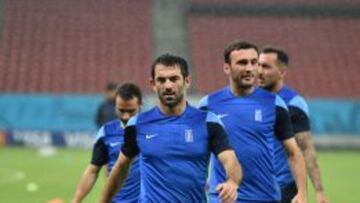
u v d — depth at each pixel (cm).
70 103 11669
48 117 11631
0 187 6775
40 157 9719
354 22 15750
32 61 14375
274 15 15775
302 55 14875
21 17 15312
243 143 2706
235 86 2741
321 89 14150
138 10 15775
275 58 3108
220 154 2209
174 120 2255
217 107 2750
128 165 2345
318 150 11694
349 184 7294
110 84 6262
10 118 11606
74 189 6631
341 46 15150
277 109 2711
